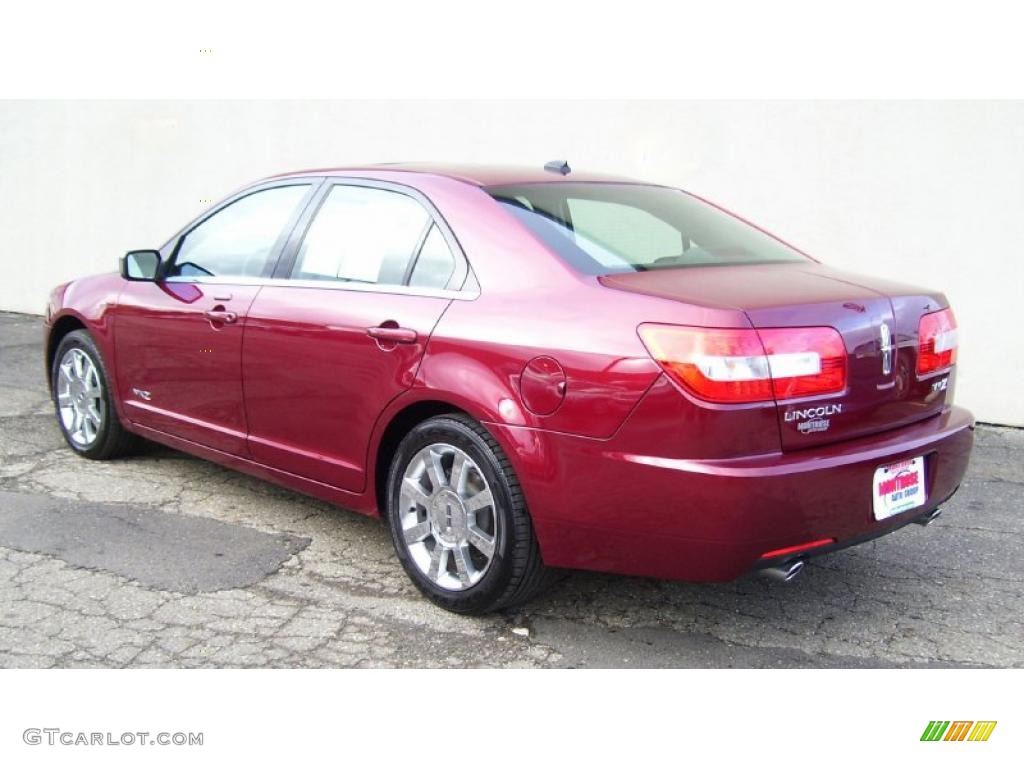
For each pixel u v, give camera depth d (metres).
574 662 3.38
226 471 5.23
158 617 3.59
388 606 3.73
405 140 7.96
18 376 7.25
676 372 3.03
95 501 4.72
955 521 4.77
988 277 6.22
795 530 3.07
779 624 3.68
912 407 3.44
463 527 3.56
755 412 3.02
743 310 3.04
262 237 4.45
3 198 9.89
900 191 6.36
